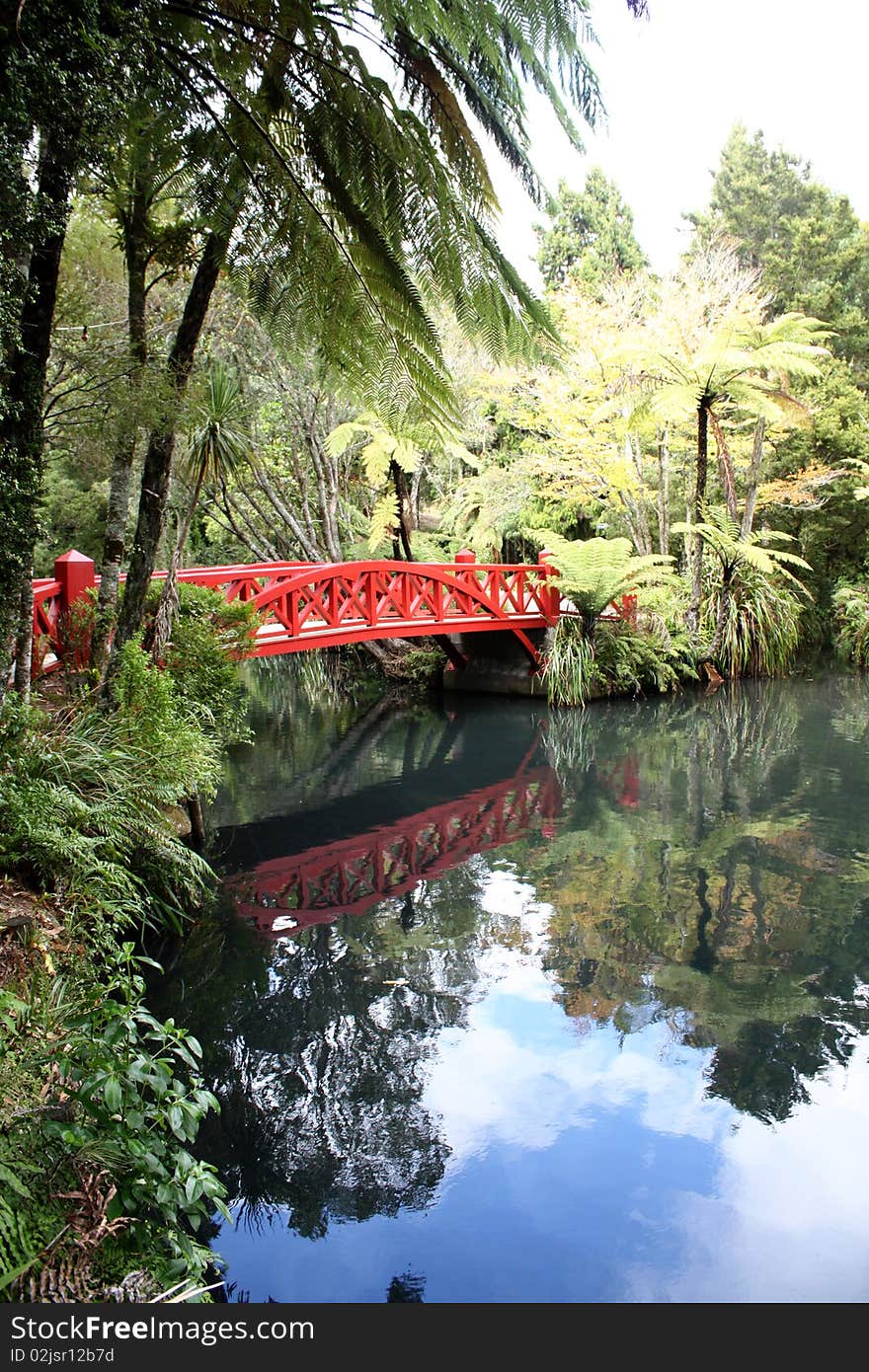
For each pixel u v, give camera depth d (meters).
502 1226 2.68
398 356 3.13
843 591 15.05
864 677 13.62
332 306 3.09
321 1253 2.57
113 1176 2.02
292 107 2.88
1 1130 1.96
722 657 13.05
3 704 3.78
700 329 12.44
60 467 12.37
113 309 8.59
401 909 5.23
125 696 4.97
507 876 5.79
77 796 4.05
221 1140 3.09
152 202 4.37
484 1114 3.24
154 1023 2.25
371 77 2.77
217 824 6.91
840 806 7.13
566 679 11.49
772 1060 3.59
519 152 2.84
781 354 10.84
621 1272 2.49
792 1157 3.00
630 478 13.37
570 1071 3.51
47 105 2.74
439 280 2.94
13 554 3.50
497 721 10.88
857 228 19.19
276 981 4.30
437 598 10.60
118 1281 1.84
